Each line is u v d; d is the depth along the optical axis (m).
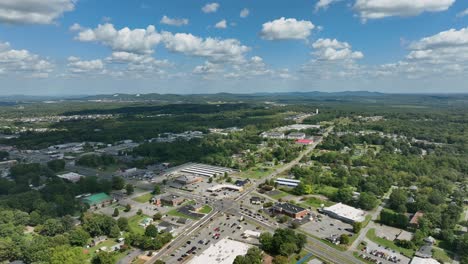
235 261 191.88
